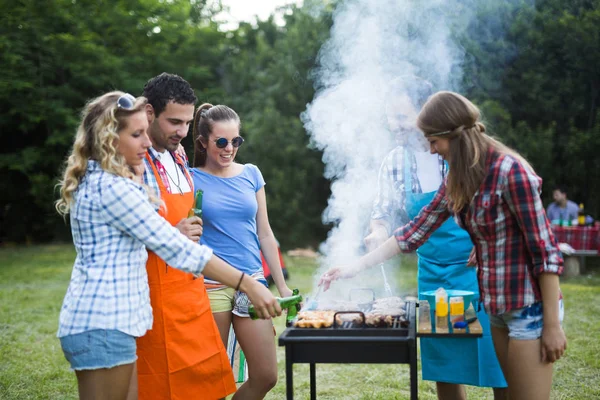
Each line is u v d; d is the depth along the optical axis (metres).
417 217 2.65
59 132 15.62
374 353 2.18
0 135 16.34
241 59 15.73
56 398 4.01
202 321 2.62
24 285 8.96
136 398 2.35
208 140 2.87
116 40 17.05
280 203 12.85
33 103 15.24
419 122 2.30
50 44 15.71
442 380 3.00
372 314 2.41
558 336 2.15
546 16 10.59
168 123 2.59
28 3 15.76
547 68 10.79
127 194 2.14
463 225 2.33
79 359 2.11
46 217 16.31
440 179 3.07
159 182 2.58
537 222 2.15
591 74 10.73
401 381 4.30
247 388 2.90
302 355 2.20
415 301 2.80
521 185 2.15
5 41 14.98
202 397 2.60
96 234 2.15
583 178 10.94
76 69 15.59
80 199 2.15
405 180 3.10
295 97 13.27
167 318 2.50
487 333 2.92
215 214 2.85
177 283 2.54
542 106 11.01
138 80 16.06
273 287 8.45
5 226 16.22
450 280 2.98
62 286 8.84
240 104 14.83
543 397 2.23
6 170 16.00
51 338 5.59
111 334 2.11
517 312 2.24
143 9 17.28
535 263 2.18
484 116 10.40
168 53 16.88
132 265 2.20
